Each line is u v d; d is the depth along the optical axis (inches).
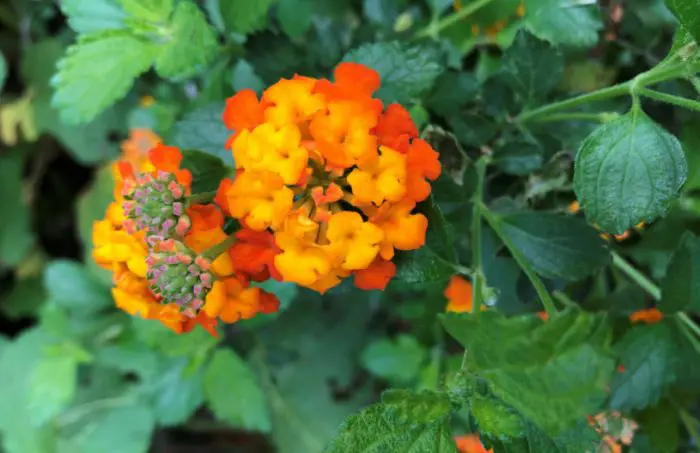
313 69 7.2
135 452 10.6
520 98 7.2
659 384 6.6
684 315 6.7
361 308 11.1
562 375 5.0
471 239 6.9
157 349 9.8
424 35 7.9
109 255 5.6
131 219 5.5
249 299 5.6
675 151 5.5
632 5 8.4
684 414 7.6
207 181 6.5
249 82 7.5
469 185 6.9
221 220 5.6
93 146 11.6
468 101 7.3
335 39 7.8
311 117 5.4
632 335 6.7
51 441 11.0
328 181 5.5
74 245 13.3
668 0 5.3
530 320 5.1
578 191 5.6
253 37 7.3
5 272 12.7
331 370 11.2
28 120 11.7
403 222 5.4
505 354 5.1
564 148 7.2
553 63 6.9
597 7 7.1
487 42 8.0
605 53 8.1
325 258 5.3
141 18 6.6
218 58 7.5
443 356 9.4
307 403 11.1
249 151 5.3
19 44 12.2
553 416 5.0
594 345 5.0
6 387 11.1
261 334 10.6
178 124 6.9
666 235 7.7
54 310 10.7
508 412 5.4
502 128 7.3
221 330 9.1
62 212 13.2
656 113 7.5
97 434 10.7
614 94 6.0
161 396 9.7
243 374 9.4
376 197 5.3
